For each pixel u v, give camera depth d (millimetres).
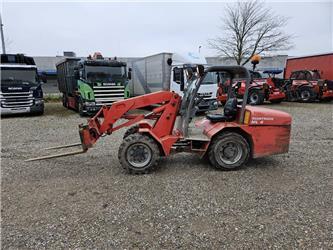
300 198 3430
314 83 15078
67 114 12477
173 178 4133
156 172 4398
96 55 12016
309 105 14359
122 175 4293
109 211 3141
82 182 4027
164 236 2648
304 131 7582
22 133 7797
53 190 3750
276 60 31172
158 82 12867
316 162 4859
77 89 12062
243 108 4438
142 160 4328
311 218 2945
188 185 3861
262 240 2568
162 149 4391
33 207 3256
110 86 11367
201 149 4535
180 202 3344
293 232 2689
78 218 2992
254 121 4363
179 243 2539
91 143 4570
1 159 5211
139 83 15766
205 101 9430
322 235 2633
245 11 25750
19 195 3598
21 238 2629
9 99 11125
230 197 3469
